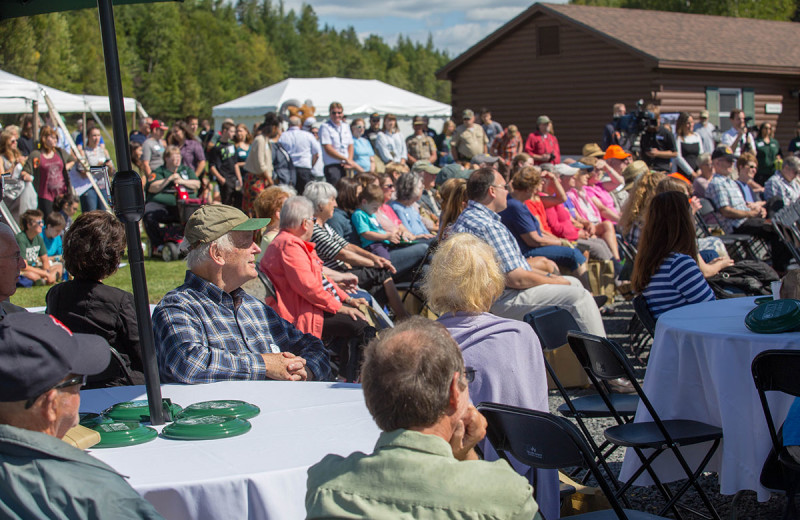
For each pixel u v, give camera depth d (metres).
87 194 11.48
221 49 113.75
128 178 2.61
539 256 7.29
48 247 10.22
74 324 3.74
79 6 4.10
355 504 1.77
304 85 21.16
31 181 10.91
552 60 21.89
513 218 7.51
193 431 2.49
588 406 4.23
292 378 3.52
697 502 4.12
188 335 3.38
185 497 2.12
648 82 20.02
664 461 3.95
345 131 14.05
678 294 4.79
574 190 9.92
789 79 22.94
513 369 3.21
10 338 1.88
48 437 1.88
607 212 10.16
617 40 20.27
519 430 2.65
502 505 1.76
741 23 27.25
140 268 2.65
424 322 1.94
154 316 3.46
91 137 13.64
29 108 13.80
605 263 8.83
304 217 5.27
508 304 5.86
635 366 6.62
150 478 2.16
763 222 10.24
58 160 11.46
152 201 11.93
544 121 17.30
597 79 21.02
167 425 2.62
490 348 3.21
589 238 9.01
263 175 11.97
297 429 2.59
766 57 22.48
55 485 1.82
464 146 17.06
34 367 1.88
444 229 6.73
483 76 23.33
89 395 3.13
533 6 21.78
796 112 23.34
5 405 1.88
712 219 10.65
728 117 21.56
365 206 7.85
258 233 5.30
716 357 3.64
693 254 4.89
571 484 3.75
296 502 2.21
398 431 1.83
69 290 3.78
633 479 3.62
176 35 96.50
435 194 10.86
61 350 1.92
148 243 12.24
